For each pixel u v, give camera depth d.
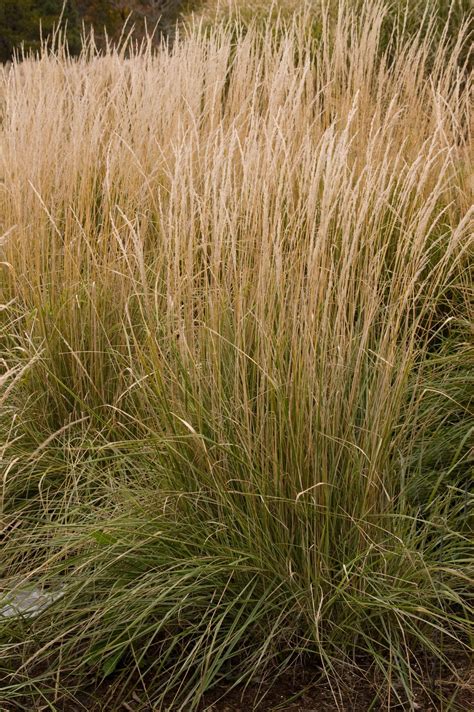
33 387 3.37
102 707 2.29
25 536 2.71
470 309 3.53
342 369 2.39
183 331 2.47
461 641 2.44
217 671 2.27
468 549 2.57
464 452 3.02
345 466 2.45
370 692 2.30
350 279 2.64
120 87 4.24
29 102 4.21
